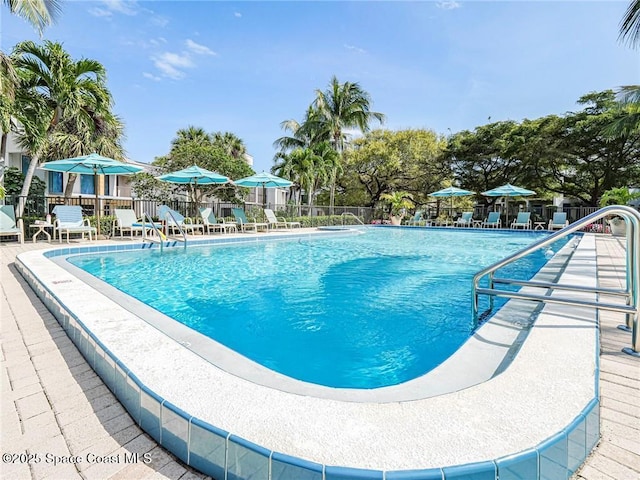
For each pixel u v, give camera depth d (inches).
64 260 231.0
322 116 853.2
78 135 451.5
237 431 53.9
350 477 45.8
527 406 59.4
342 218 827.4
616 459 55.3
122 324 100.5
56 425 67.7
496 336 101.9
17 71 375.6
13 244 319.0
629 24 350.0
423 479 45.3
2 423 68.0
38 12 337.4
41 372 89.3
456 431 53.2
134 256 305.0
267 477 49.6
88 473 55.4
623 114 562.6
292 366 108.5
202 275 244.2
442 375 77.7
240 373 76.8
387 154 880.3
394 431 53.7
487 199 920.9
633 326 91.9
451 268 277.3
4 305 144.6
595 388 65.2
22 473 55.1
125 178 706.2
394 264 295.4
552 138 715.4
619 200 502.9
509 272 262.5
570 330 96.3
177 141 920.3
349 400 66.2
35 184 515.5
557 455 51.0
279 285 216.7
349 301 180.2
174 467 57.1
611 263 226.4
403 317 154.2
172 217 389.4
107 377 82.8
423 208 1035.9
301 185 781.3
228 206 688.4
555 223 621.9
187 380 69.4
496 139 796.6
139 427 67.6
